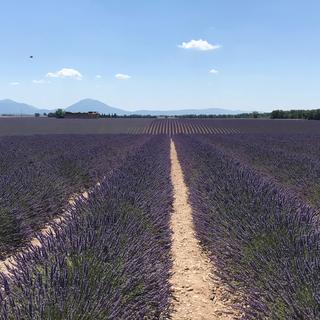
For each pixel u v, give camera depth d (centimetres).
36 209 680
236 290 385
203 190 786
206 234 557
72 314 249
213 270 455
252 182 716
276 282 325
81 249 333
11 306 249
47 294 258
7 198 625
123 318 275
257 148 1848
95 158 1395
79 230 391
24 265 309
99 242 350
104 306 268
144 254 381
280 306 301
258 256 381
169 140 3284
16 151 1530
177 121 6712
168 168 1220
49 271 294
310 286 296
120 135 3478
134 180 709
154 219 545
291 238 396
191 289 415
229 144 2286
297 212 477
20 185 721
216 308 373
